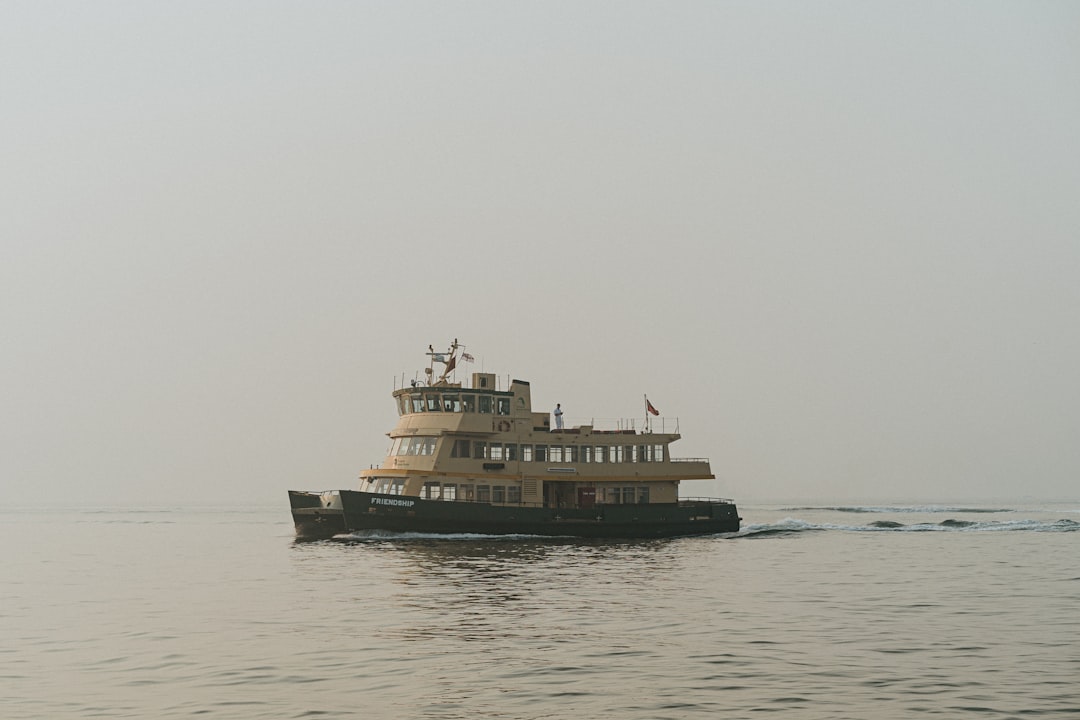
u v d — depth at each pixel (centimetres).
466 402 8206
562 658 3322
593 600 4772
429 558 6950
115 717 2608
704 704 2712
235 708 2688
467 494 8144
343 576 5922
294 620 4203
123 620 4284
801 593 5078
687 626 3988
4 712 2666
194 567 7081
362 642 3644
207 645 3616
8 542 10819
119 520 18950
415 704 2720
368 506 7894
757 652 3422
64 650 3544
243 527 15088
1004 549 8338
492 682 2972
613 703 2725
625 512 8500
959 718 2567
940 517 18412
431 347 8581
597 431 8594
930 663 3234
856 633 3816
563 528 8244
